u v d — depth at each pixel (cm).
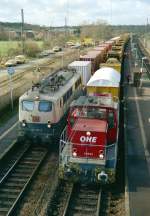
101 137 1639
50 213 1480
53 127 2166
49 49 10800
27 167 1964
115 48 6400
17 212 1501
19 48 9169
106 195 1655
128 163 1895
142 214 1420
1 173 1881
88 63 3503
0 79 4891
